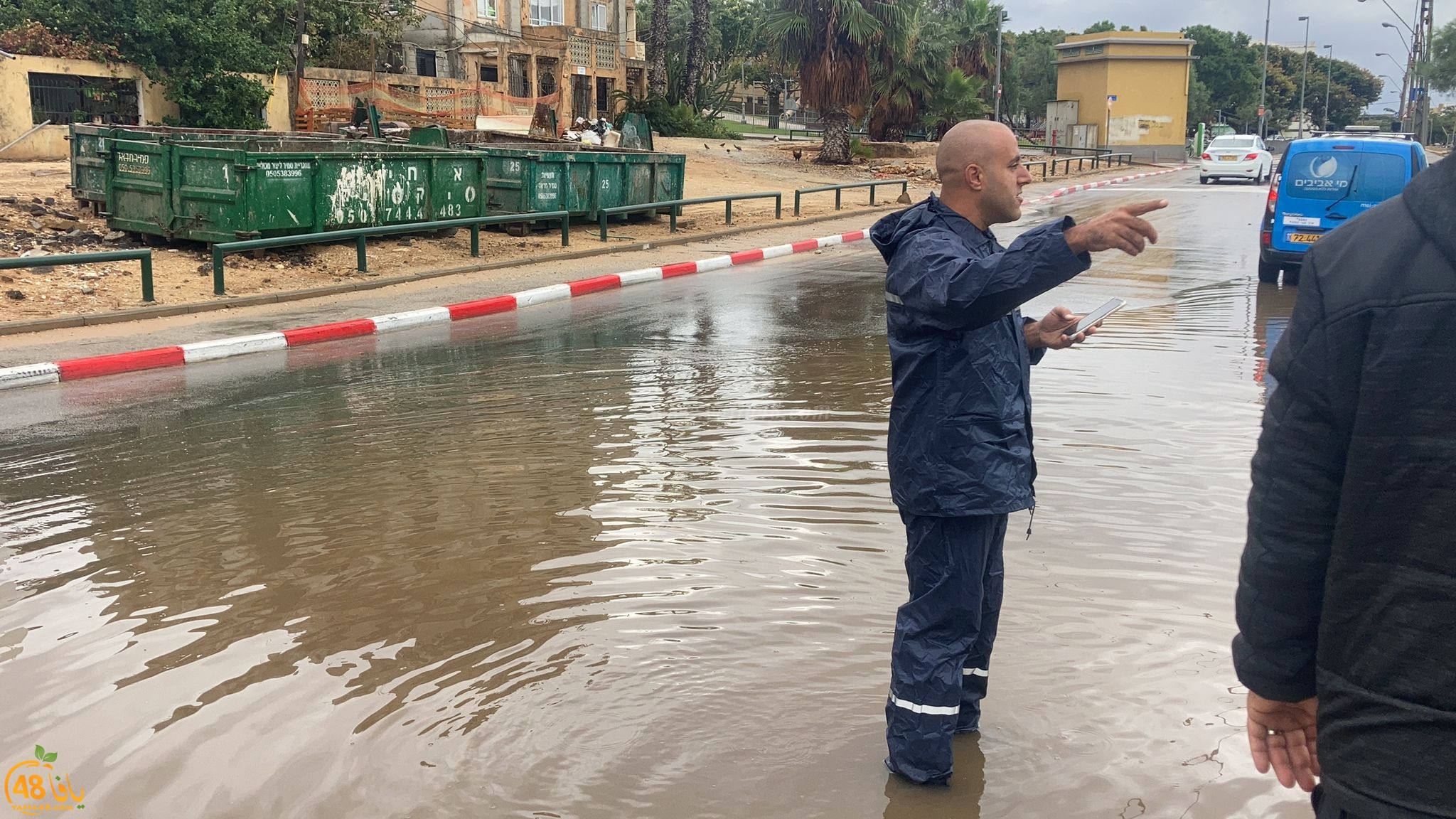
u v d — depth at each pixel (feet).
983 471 9.34
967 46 163.53
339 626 14.06
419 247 55.01
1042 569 15.43
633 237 63.57
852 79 110.42
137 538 17.52
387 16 116.67
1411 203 4.90
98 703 12.14
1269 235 45.24
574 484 19.85
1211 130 273.13
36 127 79.97
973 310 8.50
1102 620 13.75
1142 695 11.87
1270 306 39.88
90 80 86.84
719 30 215.10
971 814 9.81
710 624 13.84
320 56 113.29
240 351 34.14
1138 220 7.77
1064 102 193.36
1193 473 19.84
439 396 27.61
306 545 17.02
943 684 9.92
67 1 85.76
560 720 11.54
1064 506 18.06
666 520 17.79
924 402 9.41
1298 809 9.80
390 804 10.07
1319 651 5.28
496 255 55.01
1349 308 4.96
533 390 28.12
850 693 12.00
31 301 39.09
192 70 90.74
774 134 197.06
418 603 14.73
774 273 53.62
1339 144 44.01
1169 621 13.69
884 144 128.16
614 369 30.68
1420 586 4.79
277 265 47.91
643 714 11.64
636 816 9.80
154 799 10.24
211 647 13.53
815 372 29.84
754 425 23.97
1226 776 10.33
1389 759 4.92
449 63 131.75
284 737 11.32
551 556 16.31
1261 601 5.49
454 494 19.40
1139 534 16.75
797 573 15.47
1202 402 25.32
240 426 24.89
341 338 36.94
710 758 10.77
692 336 36.06
